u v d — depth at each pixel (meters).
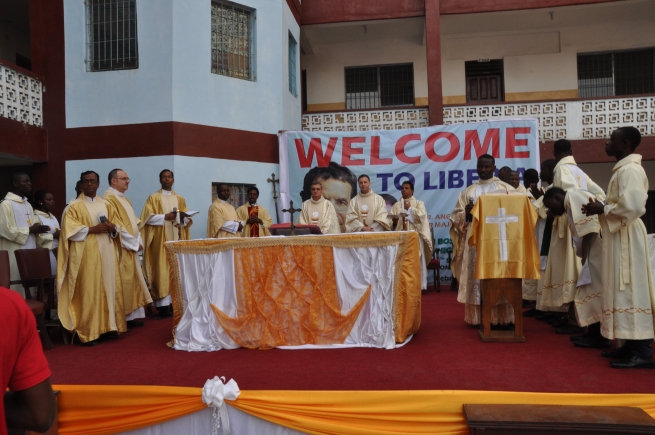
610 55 12.09
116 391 3.55
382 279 4.59
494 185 5.57
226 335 4.70
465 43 12.37
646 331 3.72
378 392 3.33
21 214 5.95
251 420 3.45
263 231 8.18
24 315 1.80
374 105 12.68
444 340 4.77
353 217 7.91
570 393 3.22
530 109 10.45
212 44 9.12
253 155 9.48
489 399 3.25
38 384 1.79
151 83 8.63
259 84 9.58
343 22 11.20
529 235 4.67
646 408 3.17
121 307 5.45
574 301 4.63
